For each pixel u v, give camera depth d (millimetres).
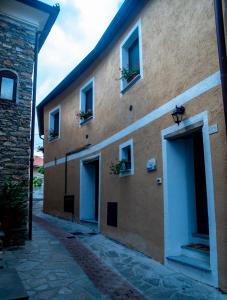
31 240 6820
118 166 6801
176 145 5270
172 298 3625
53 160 12461
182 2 5129
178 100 4965
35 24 7473
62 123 11883
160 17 5820
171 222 4969
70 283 4137
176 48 5176
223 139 3920
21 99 7066
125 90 7109
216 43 4219
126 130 6895
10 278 3496
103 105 8500
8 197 6273
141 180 6016
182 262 4496
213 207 3998
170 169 5133
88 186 9789
